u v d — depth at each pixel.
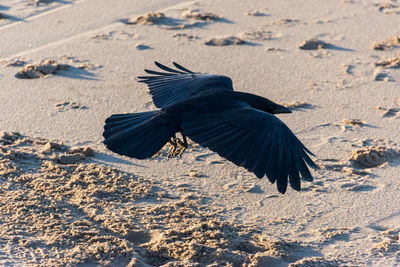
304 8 24.36
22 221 11.24
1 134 14.79
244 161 6.76
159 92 8.74
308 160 6.88
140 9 23.80
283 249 11.23
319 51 20.78
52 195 12.29
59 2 24.16
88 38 21.14
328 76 19.00
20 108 16.45
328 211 12.65
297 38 21.69
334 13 23.95
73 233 11.02
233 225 11.88
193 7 24.17
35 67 18.50
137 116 7.69
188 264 10.39
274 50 20.64
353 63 19.97
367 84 18.58
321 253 11.27
